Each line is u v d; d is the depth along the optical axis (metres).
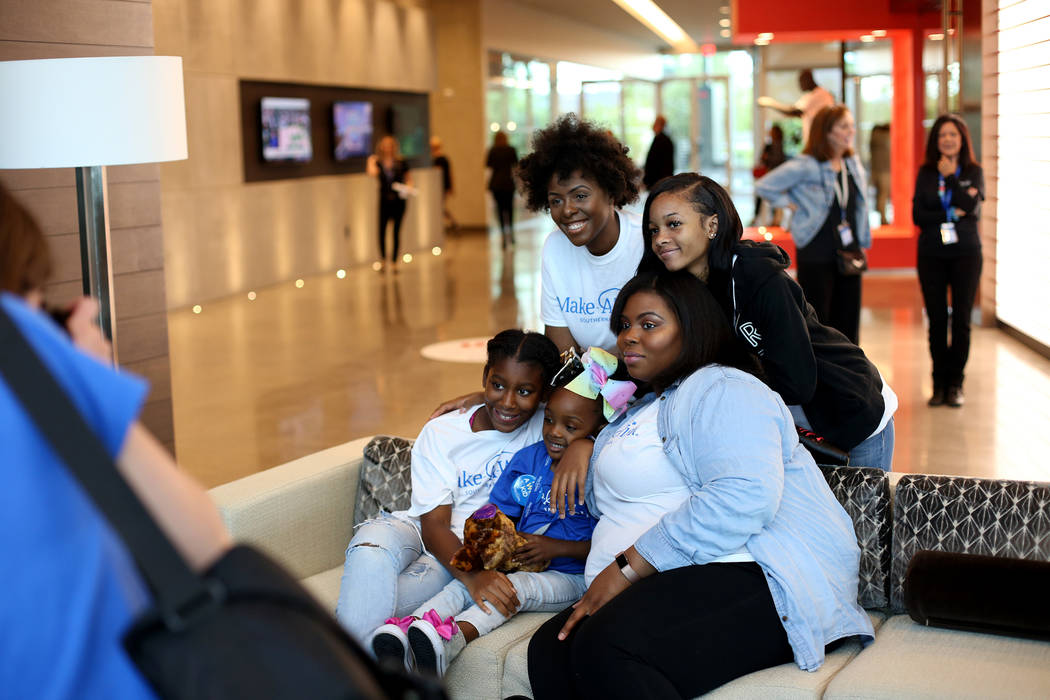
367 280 13.11
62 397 0.91
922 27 11.38
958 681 2.10
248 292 12.16
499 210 16.95
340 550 3.15
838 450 2.74
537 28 21.89
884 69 12.69
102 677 0.94
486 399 2.78
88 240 3.86
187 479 1.05
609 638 2.18
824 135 6.02
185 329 9.69
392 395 6.94
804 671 2.27
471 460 2.82
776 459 2.33
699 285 2.52
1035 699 2.02
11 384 0.90
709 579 2.28
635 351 2.50
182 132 3.58
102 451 0.92
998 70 8.31
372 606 2.55
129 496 0.92
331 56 14.00
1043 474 4.91
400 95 16.48
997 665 2.19
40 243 1.08
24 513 0.90
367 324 9.74
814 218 6.00
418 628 2.34
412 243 16.39
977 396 6.42
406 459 3.10
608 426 2.65
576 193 2.84
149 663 0.91
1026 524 2.43
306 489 3.02
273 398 6.92
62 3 4.42
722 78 27.55
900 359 7.45
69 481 0.93
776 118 17.75
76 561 0.93
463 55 19.48
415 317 10.08
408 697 1.02
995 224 8.52
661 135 16.19
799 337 2.60
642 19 21.20
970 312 6.13
